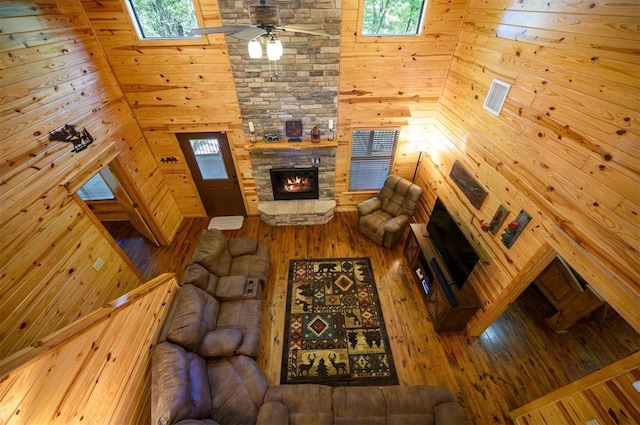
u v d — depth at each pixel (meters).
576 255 2.01
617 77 1.73
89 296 2.93
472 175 3.35
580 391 1.99
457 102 3.70
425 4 3.41
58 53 2.82
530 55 2.44
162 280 2.76
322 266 4.28
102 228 3.20
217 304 3.21
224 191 5.04
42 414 1.60
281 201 5.16
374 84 4.00
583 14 1.94
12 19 2.36
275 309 3.68
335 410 2.40
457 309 2.99
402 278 4.09
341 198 5.25
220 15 3.32
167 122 4.14
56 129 2.73
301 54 3.65
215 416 2.33
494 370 3.03
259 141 4.37
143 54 3.55
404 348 3.24
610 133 1.79
